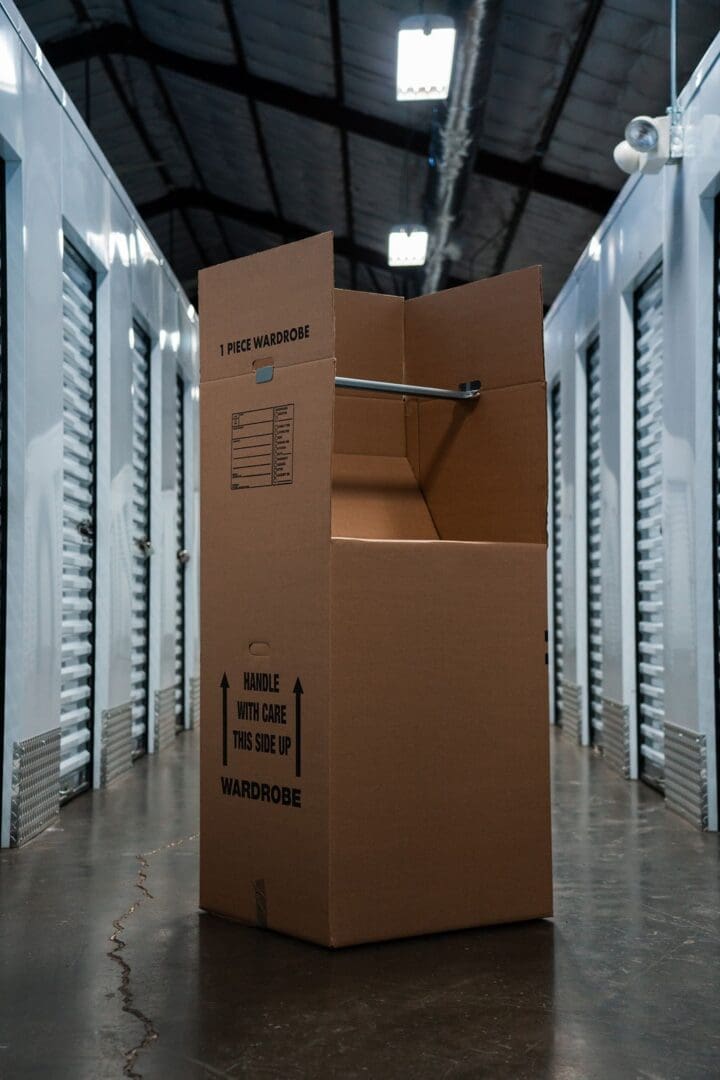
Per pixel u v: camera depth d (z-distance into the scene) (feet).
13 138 11.89
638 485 17.44
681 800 13.62
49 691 13.03
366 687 8.15
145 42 24.40
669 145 13.67
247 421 8.80
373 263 36.83
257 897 8.56
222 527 8.95
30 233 12.43
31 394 12.39
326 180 29.81
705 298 13.10
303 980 7.35
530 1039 6.36
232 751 8.81
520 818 8.75
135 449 19.99
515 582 8.87
